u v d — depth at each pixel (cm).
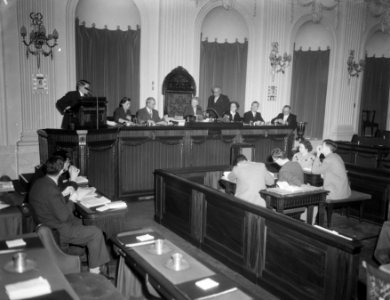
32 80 809
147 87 984
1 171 797
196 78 1043
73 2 847
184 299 234
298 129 955
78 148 588
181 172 629
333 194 564
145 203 709
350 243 308
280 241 376
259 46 1124
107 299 280
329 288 325
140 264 281
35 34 797
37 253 279
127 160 697
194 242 516
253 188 493
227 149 825
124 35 941
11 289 224
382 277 261
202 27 1050
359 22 1291
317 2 1195
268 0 1117
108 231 425
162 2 966
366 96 1372
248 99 1134
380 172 643
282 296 373
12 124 802
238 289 248
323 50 1248
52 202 397
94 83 919
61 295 223
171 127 739
